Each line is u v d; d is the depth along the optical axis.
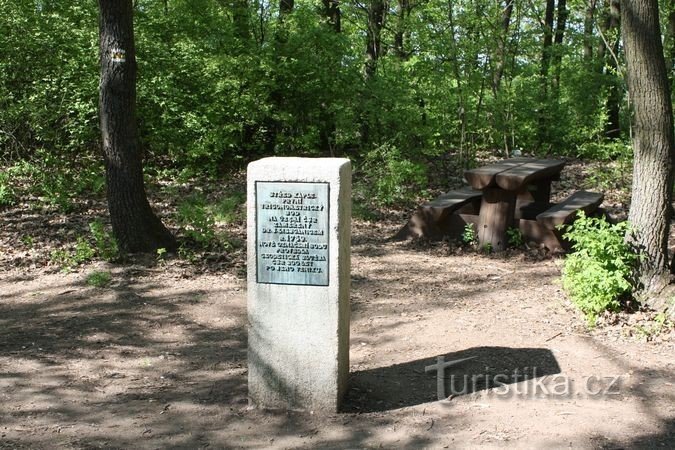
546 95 16.73
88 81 12.65
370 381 5.39
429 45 14.33
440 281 8.14
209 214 10.45
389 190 12.31
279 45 14.90
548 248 9.25
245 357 6.04
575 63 16.62
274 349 4.84
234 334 6.61
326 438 4.52
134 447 4.45
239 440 4.52
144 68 13.37
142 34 13.80
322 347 4.76
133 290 7.83
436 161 15.44
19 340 6.39
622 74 14.70
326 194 4.55
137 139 8.98
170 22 14.75
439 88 14.65
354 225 11.10
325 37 14.86
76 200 12.01
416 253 9.45
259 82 14.55
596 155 15.90
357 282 8.18
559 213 8.91
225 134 14.35
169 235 9.26
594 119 15.99
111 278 8.20
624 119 17.41
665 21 17.61
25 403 5.09
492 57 15.11
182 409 4.99
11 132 12.90
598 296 6.46
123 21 8.60
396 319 6.90
